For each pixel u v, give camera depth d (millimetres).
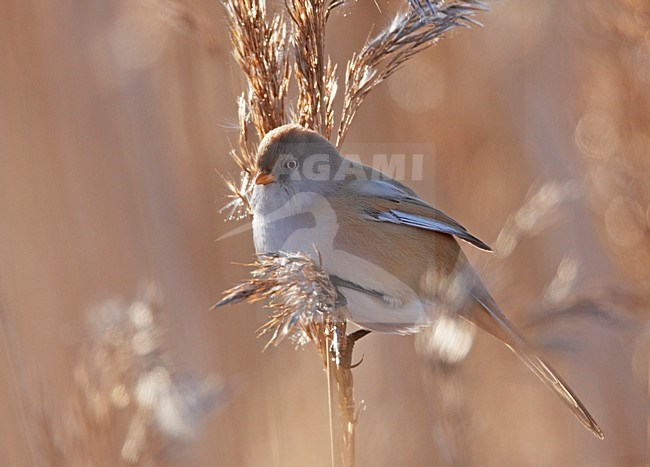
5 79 17062
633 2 13430
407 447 14531
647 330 12266
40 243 16547
